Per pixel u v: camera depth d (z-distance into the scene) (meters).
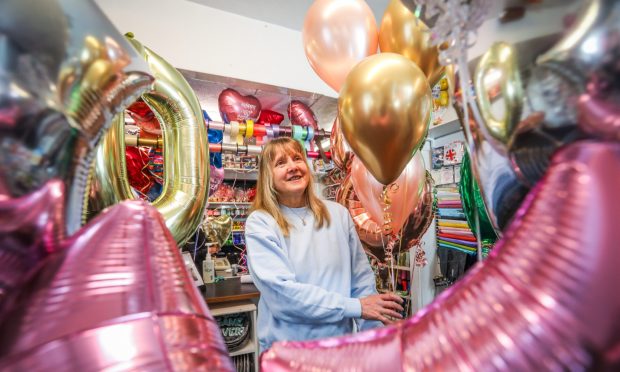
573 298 0.19
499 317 0.20
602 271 0.18
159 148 1.11
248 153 1.48
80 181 0.30
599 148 0.22
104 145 0.54
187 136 0.60
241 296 1.81
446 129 2.16
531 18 0.25
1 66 0.21
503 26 0.27
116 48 0.29
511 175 0.29
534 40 0.25
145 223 0.31
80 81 0.26
